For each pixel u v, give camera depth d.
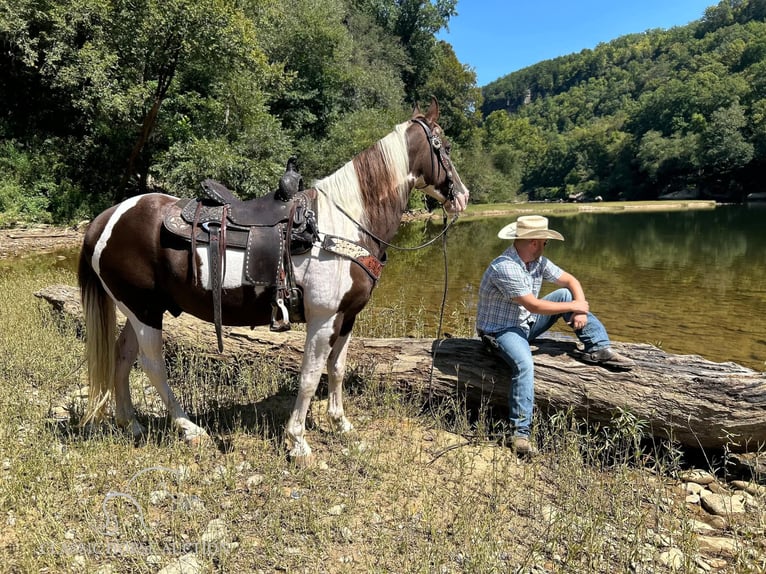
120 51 16.33
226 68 16.83
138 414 3.82
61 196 17.75
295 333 4.80
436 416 3.86
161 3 15.27
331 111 27.09
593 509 2.81
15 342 4.93
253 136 18.02
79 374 4.56
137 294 3.10
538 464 3.38
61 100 19.44
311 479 3.01
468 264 13.73
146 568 2.24
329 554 2.42
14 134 19.05
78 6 15.50
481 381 3.89
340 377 3.50
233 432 3.57
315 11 25.72
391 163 3.26
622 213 43.22
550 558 2.48
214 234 2.96
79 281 3.25
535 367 3.74
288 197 3.05
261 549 2.43
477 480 3.15
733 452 3.47
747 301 9.31
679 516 2.85
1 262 12.52
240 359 4.57
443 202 3.69
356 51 33.72
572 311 3.60
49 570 2.22
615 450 3.48
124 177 18.80
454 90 50.28
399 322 7.16
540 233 3.49
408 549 2.46
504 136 100.50
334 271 3.02
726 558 2.56
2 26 15.29
